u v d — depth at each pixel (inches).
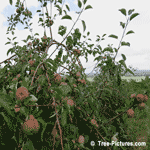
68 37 69.5
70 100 43.5
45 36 87.9
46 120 42.3
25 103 33.2
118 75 61.2
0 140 34.0
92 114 59.4
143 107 49.6
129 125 76.1
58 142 41.3
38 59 51.3
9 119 31.8
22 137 34.2
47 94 43.5
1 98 30.2
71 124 48.2
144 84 60.9
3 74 74.0
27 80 42.0
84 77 73.5
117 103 72.4
